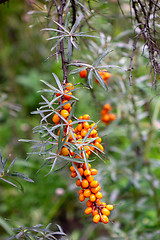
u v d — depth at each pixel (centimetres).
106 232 86
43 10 73
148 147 76
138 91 79
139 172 83
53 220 94
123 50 77
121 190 86
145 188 85
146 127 81
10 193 97
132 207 83
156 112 74
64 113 51
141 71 78
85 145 50
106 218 51
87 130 52
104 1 72
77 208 96
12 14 96
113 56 75
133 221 81
